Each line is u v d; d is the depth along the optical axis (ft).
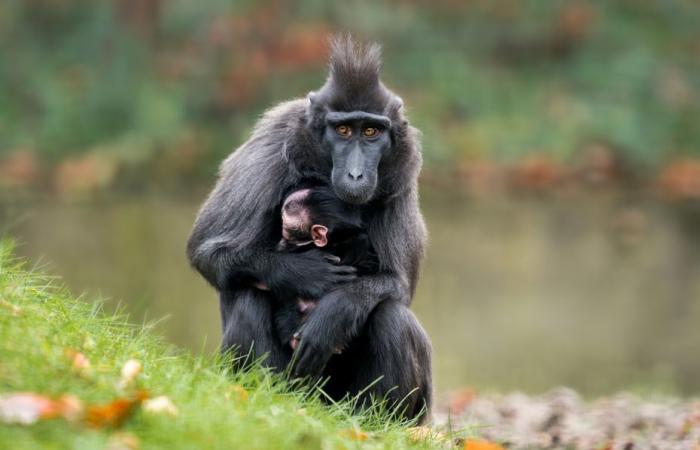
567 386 82.79
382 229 45.37
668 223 126.82
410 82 153.89
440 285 102.89
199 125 144.66
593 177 142.51
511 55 162.91
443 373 83.56
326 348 42.73
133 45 154.30
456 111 149.89
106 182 134.21
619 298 101.71
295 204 44.47
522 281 104.68
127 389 33.06
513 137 145.28
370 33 159.02
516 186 138.62
